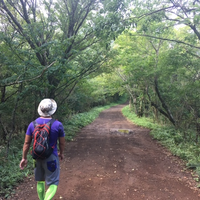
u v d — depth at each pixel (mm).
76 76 8430
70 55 8664
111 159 6102
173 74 11547
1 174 4391
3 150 6281
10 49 6582
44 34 8414
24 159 2844
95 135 10656
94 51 9836
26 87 6281
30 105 7922
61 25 9172
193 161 5523
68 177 4645
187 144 7656
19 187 4066
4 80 5836
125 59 11742
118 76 20953
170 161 5957
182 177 4707
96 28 6164
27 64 6316
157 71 10383
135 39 12180
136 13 8055
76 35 8969
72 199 3582
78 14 9547
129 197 3662
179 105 10781
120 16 5980
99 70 10766
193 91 8953
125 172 4969
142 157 6352
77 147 7777
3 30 8016
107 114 26531
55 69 6238
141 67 10750
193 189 4055
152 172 5000
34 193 3809
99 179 4508
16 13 8695
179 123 10734
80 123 14422
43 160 2732
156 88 11453
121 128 13586
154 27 9523
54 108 3004
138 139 9492
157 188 4059
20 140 7984
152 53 12172
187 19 6613
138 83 12930
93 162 5805
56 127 2828
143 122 15570
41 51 6871
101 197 3660
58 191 3906
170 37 11945
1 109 7074
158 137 9312
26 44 8305
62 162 5832
